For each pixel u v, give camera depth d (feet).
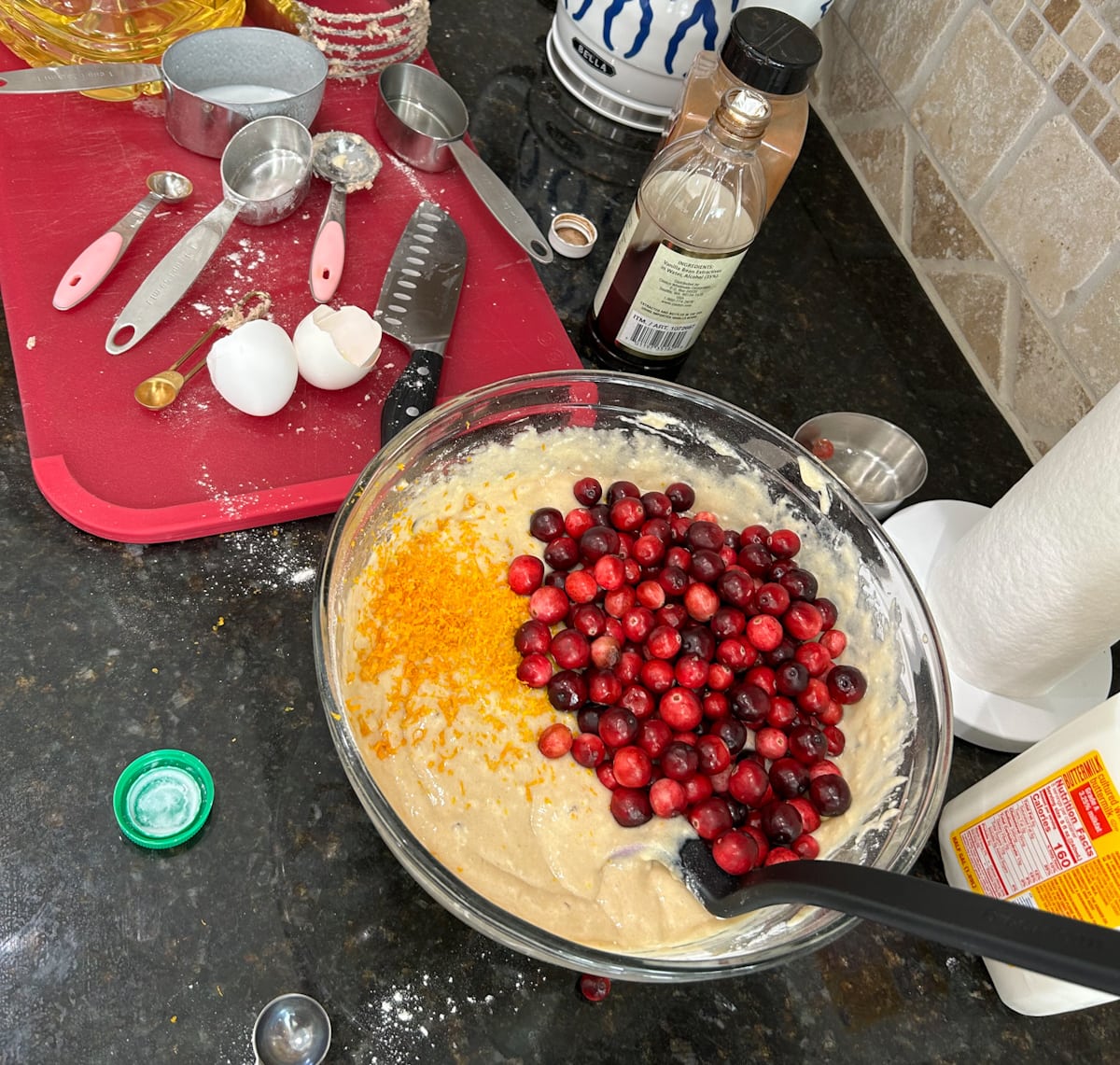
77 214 3.37
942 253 4.25
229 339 2.91
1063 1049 2.66
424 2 4.00
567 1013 2.41
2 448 2.89
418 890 2.48
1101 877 2.26
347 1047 2.25
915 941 2.72
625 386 2.96
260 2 3.94
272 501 2.92
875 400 3.93
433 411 2.69
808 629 2.85
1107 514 2.44
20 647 2.57
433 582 2.77
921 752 2.58
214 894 2.35
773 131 3.40
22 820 2.34
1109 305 3.52
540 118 4.29
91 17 3.74
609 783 2.57
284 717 2.64
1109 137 3.40
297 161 3.60
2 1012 2.12
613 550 2.89
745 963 2.06
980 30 3.85
